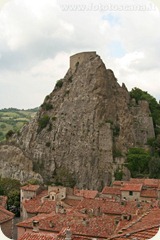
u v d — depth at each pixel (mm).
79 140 123188
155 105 139250
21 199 73938
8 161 118312
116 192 72000
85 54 136750
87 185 115062
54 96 137750
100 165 117750
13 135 131125
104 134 121875
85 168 117750
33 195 72812
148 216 21578
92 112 125562
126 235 15859
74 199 67062
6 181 92812
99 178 114938
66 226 35531
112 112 127875
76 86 133500
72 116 128125
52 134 127625
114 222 35719
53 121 130250
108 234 33312
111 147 119438
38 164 122875
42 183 111750
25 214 58719
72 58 140625
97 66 131875
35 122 132375
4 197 65750
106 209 46562
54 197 66562
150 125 128750
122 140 123312
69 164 120812
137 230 15977
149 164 106375
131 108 132875
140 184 72812
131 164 113688
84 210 45938
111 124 124625
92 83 130125
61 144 124812
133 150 118688
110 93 130625
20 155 118812
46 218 39344
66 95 134750
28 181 107562
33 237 21438
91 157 118625
